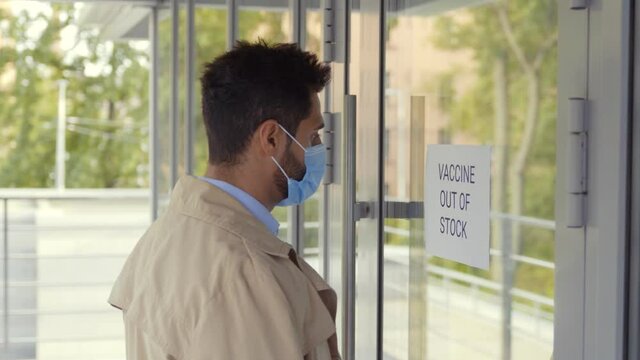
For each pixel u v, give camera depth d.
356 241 2.07
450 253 1.64
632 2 1.10
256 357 1.07
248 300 1.07
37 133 13.50
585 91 1.18
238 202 1.16
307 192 1.31
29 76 13.47
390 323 1.92
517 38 1.39
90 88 13.63
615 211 1.11
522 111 1.38
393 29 1.89
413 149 1.80
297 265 1.19
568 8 1.22
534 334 1.34
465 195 1.58
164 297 1.12
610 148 1.12
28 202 8.05
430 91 1.72
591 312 1.16
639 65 1.09
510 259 1.42
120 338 5.69
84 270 6.95
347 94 2.09
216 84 1.18
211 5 3.50
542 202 1.31
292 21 2.41
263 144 1.17
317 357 1.17
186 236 1.14
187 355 1.09
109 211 8.59
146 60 13.78
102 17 6.01
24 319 5.81
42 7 13.46
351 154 2.04
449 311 1.65
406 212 1.84
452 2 1.63
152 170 5.38
